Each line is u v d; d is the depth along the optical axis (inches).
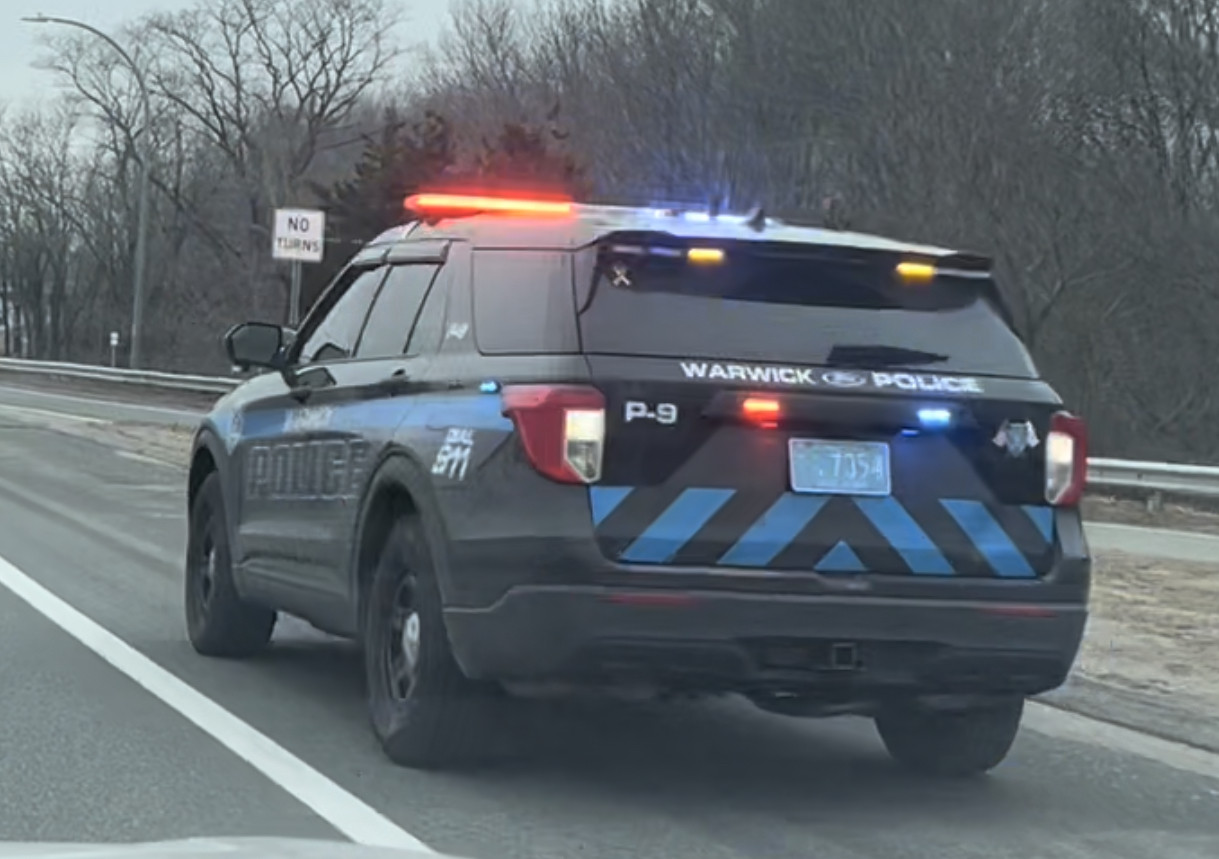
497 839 244.1
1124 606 512.7
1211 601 526.9
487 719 269.0
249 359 342.0
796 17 1612.9
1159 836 262.4
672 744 312.5
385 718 279.0
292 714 320.8
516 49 2212.1
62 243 3376.0
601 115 1845.5
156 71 2847.0
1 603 445.7
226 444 366.9
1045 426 256.5
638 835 249.1
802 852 244.4
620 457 239.9
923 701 255.3
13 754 285.1
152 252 3107.8
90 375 2003.0
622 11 1926.7
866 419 246.5
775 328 253.9
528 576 238.1
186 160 2977.4
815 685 243.0
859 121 1549.0
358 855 150.0
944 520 248.7
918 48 1524.4
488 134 1909.4
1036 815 272.7
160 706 325.7
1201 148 1549.0
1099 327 1530.5
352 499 290.2
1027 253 1513.3
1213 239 1491.1
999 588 248.7
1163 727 345.7
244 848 151.5
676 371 244.1
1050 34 1517.0
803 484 244.1
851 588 242.2
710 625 237.0
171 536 617.0
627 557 237.8
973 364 259.8
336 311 331.6
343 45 2800.2
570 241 259.3
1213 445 1469.0
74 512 687.7
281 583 329.1
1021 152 1496.1
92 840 235.3
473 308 271.1
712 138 1684.3
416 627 268.8
